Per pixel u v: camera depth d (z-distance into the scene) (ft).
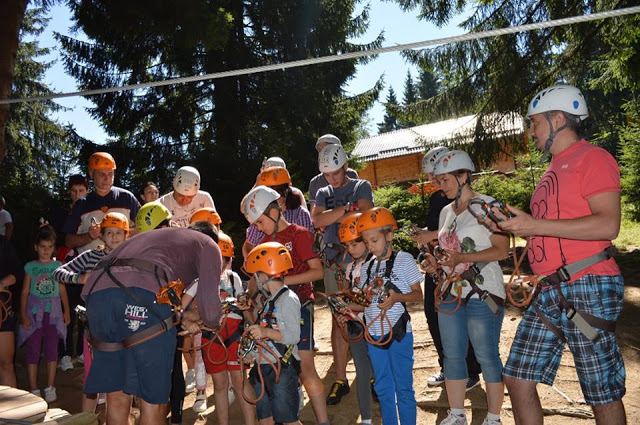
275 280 13.57
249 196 15.05
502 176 62.18
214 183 45.73
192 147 56.65
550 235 10.23
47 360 19.63
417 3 45.55
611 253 10.70
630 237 45.42
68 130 58.80
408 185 91.15
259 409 13.82
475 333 14.06
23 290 19.51
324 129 65.67
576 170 10.64
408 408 13.88
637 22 37.76
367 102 68.95
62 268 15.98
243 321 15.71
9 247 18.84
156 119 59.21
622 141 59.57
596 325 10.40
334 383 17.99
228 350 15.16
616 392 10.43
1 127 26.43
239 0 60.80
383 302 13.66
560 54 44.01
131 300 11.87
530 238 11.44
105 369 12.14
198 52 59.77
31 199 46.85
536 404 11.21
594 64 44.78
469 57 45.16
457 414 14.33
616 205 10.21
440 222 15.15
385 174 120.26
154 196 24.53
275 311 13.47
